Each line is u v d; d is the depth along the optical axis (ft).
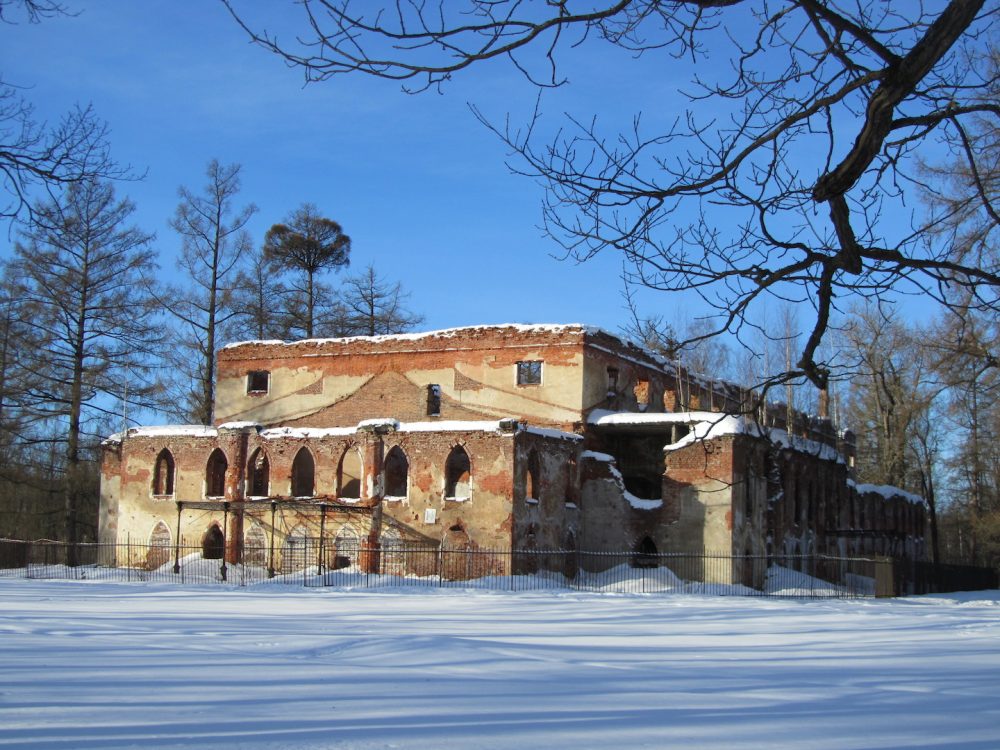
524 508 145.07
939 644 61.77
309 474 177.06
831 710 31.78
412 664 42.57
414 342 175.63
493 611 88.38
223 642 51.42
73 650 46.09
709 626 74.69
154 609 80.33
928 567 164.14
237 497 163.12
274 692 32.83
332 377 181.68
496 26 24.23
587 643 56.95
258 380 189.06
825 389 30.60
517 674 39.78
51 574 147.23
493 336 169.78
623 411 171.22
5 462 194.90
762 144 26.91
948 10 22.86
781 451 165.07
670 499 151.94
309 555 155.74
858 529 194.08
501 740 24.89
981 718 30.66
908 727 28.53
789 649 55.98
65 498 193.67
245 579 139.13
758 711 31.14
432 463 148.46
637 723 28.12
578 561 156.25
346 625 66.69
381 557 148.87
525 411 165.78
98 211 179.93
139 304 187.11
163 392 192.54
